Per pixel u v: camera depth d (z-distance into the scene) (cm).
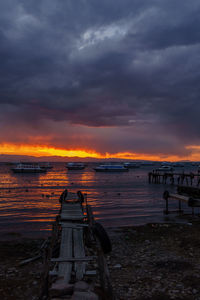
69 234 838
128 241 1234
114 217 1897
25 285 705
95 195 3484
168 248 1074
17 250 1091
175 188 4678
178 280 711
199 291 634
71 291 443
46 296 477
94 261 794
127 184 5700
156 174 5878
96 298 410
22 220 1806
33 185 5584
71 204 1513
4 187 5091
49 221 1773
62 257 623
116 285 692
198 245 1061
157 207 2397
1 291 666
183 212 2138
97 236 793
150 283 699
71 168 16188
